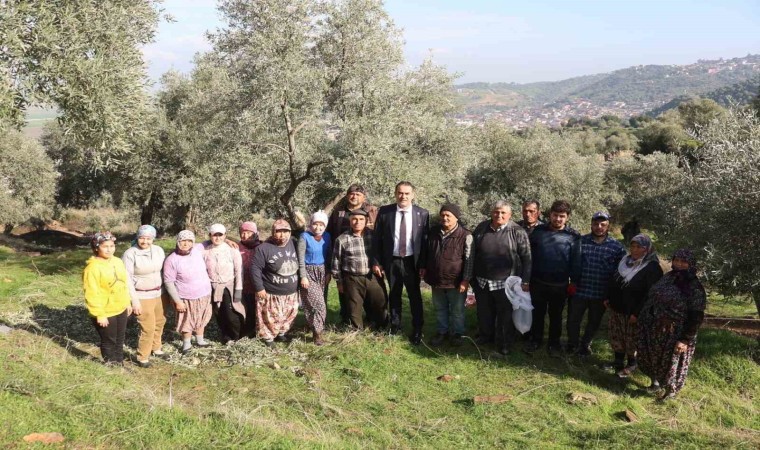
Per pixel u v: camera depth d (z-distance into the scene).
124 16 8.31
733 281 6.59
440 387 5.79
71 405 4.11
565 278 6.55
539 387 5.82
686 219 7.74
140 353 6.03
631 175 25.42
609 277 6.42
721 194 6.86
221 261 6.71
